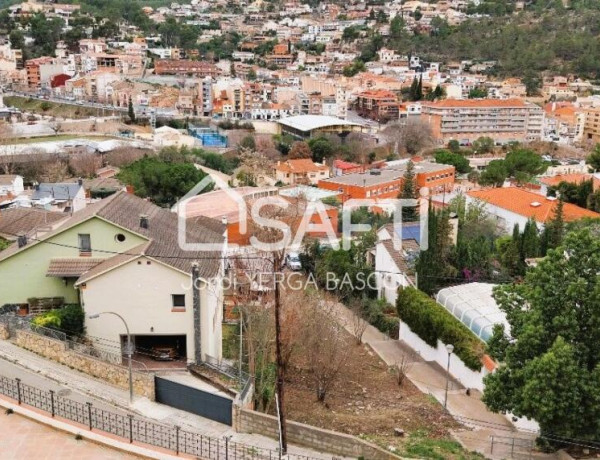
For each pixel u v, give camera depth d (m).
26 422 23.86
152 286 33.59
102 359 31.89
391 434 29.62
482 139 173.88
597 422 24.86
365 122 188.88
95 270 34.25
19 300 36.31
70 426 23.42
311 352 36.12
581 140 189.12
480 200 74.94
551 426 25.58
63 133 148.62
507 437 29.70
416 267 48.06
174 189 82.62
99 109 186.38
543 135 190.75
